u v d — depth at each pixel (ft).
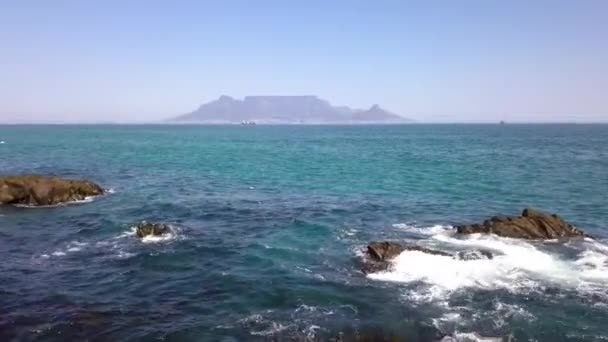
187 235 84.28
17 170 187.62
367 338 46.62
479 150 307.17
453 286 59.26
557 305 53.98
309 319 50.47
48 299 55.16
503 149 315.17
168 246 76.84
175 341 45.80
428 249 71.87
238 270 65.72
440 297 56.03
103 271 65.05
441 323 49.65
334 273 64.59
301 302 54.70
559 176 168.35
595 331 48.21
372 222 95.96
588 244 77.20
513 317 51.01
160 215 101.71
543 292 57.52
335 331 47.88
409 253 69.67
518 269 64.90
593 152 284.82
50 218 98.43
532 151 295.07
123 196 126.11
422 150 310.24
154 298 55.98
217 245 77.92
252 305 54.03
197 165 214.07
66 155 264.93
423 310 52.60
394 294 56.95
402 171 186.09
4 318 49.88
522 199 122.52
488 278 61.72
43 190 113.91
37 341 45.19
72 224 93.04
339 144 393.91
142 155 272.10
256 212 106.11
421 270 64.34
